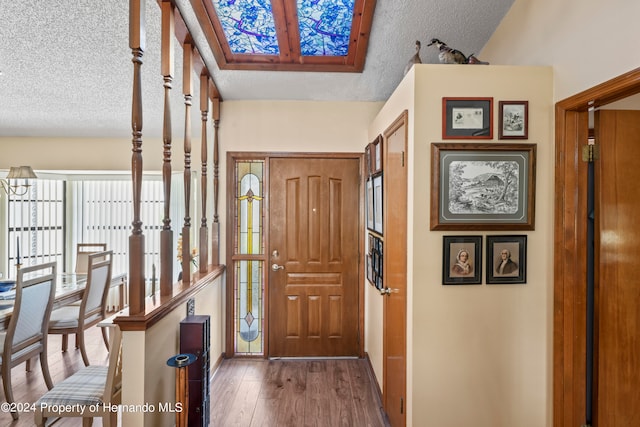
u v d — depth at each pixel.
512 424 1.86
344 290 3.50
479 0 2.14
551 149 1.85
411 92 1.87
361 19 2.30
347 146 3.50
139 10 1.70
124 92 3.22
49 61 2.61
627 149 1.75
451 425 1.84
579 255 1.78
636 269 1.76
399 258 2.11
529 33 2.04
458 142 1.83
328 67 2.87
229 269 3.46
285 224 3.49
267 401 2.67
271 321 3.48
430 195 1.83
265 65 2.83
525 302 1.86
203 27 2.29
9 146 4.52
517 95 1.85
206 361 2.22
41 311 2.78
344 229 3.51
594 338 1.77
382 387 2.59
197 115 3.87
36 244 5.04
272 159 3.49
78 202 5.18
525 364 1.86
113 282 4.26
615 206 1.75
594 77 1.59
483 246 1.85
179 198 4.83
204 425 2.18
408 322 1.90
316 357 3.49
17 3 1.93
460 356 1.85
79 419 2.48
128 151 4.62
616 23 1.47
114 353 1.98
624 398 1.75
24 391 2.83
